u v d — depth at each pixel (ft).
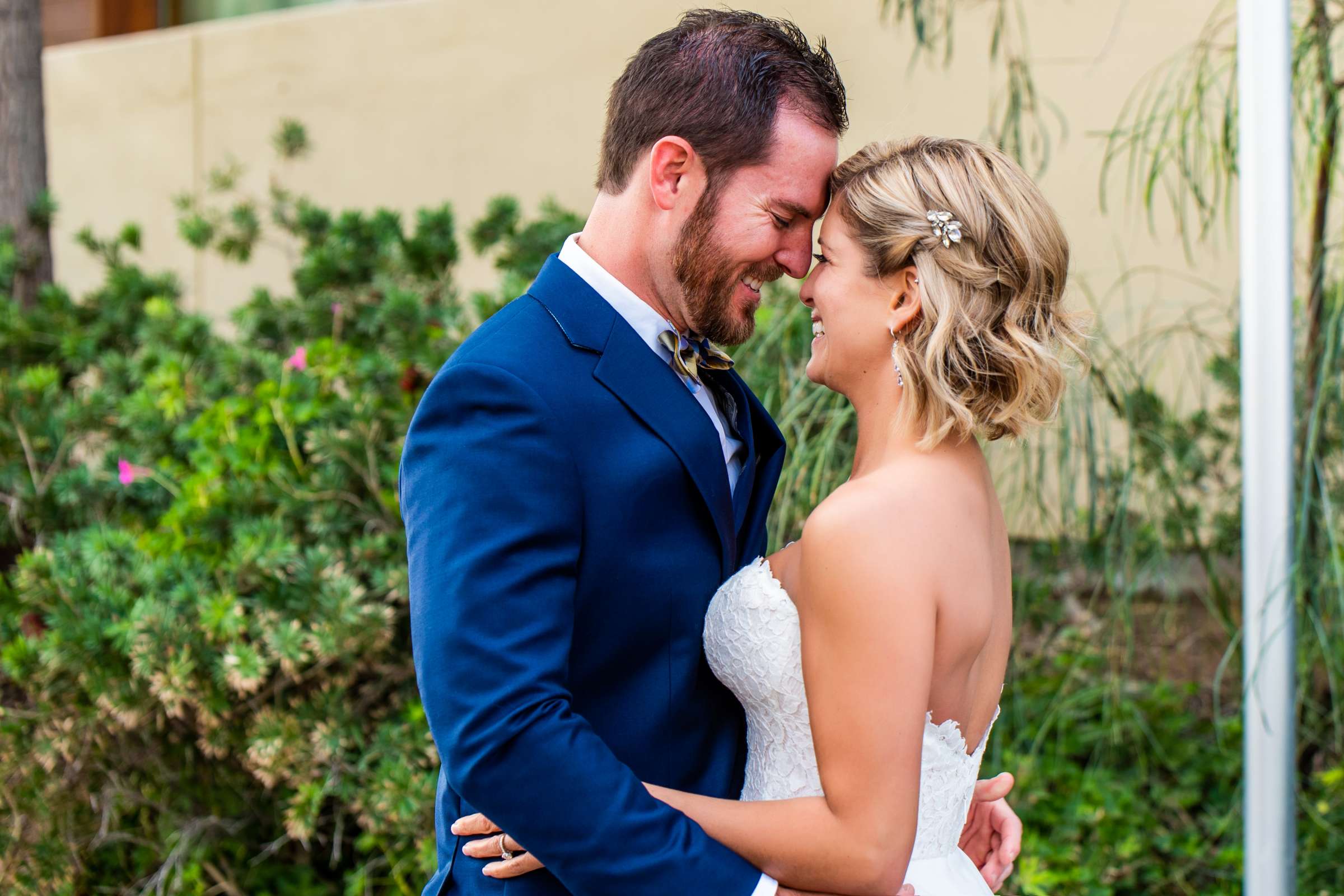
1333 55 10.11
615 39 15.89
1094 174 13.12
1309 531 9.00
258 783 9.67
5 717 9.32
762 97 4.88
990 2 13.56
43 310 13.47
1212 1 12.46
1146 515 10.07
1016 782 10.16
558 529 4.44
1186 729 10.98
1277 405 6.75
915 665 4.38
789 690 4.79
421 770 8.79
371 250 12.41
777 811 4.56
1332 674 8.95
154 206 19.39
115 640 8.59
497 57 16.74
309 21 18.07
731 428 5.47
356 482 9.84
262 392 10.17
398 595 8.87
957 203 4.79
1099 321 10.19
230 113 18.74
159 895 9.11
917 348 4.82
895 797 4.37
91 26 21.01
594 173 16.12
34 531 12.15
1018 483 10.54
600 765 4.23
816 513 4.58
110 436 12.11
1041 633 11.15
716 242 4.95
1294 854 6.75
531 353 4.70
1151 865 9.47
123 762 9.64
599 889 4.19
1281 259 6.73
